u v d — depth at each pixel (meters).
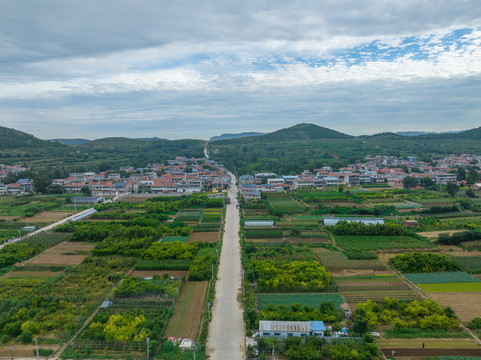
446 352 60.66
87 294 81.19
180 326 68.88
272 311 71.75
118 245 110.50
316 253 108.94
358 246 114.81
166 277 90.38
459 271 94.50
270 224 140.00
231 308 76.44
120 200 194.38
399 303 75.56
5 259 98.69
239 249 114.75
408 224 137.12
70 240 122.75
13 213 162.62
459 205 170.25
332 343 61.75
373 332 66.12
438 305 74.06
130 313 72.19
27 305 75.81
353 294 81.56
